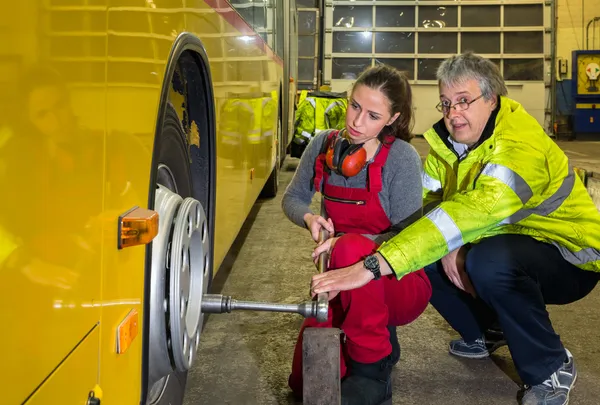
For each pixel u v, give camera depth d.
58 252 0.94
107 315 1.15
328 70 13.88
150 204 1.43
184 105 2.12
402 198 2.07
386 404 2.10
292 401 2.28
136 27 1.32
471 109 2.08
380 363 2.06
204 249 1.73
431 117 13.90
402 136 2.10
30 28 0.86
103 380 1.13
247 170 3.36
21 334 0.83
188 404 2.24
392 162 2.07
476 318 2.60
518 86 14.59
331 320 2.15
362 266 1.87
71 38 0.99
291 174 8.80
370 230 2.13
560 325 3.07
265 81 4.48
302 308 1.67
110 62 1.16
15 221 0.82
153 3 1.45
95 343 1.09
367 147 2.07
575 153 12.26
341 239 2.03
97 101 1.09
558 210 2.21
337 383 1.52
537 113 14.77
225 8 2.52
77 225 1.01
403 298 2.11
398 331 2.98
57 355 0.93
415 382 2.44
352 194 2.09
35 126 0.87
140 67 1.34
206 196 2.21
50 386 0.91
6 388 0.80
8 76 0.80
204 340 2.84
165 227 1.50
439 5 13.73
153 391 1.69
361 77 1.98
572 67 14.74
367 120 1.96
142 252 1.36
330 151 2.00
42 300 0.89
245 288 3.64
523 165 2.03
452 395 2.34
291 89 9.05
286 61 7.69
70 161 0.98
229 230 2.72
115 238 1.19
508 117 2.09
